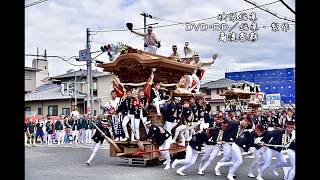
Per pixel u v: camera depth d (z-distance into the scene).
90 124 28.34
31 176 12.26
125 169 13.85
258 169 12.18
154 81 14.96
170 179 11.64
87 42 29.28
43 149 22.77
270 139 11.20
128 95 14.84
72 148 23.47
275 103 35.44
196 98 18.06
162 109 15.11
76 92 38.97
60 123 27.67
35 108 40.50
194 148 12.31
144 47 16.52
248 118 12.50
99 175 12.45
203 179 11.66
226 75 39.59
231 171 11.60
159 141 13.87
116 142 15.05
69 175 12.43
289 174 10.54
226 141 11.95
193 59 19.14
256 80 37.53
